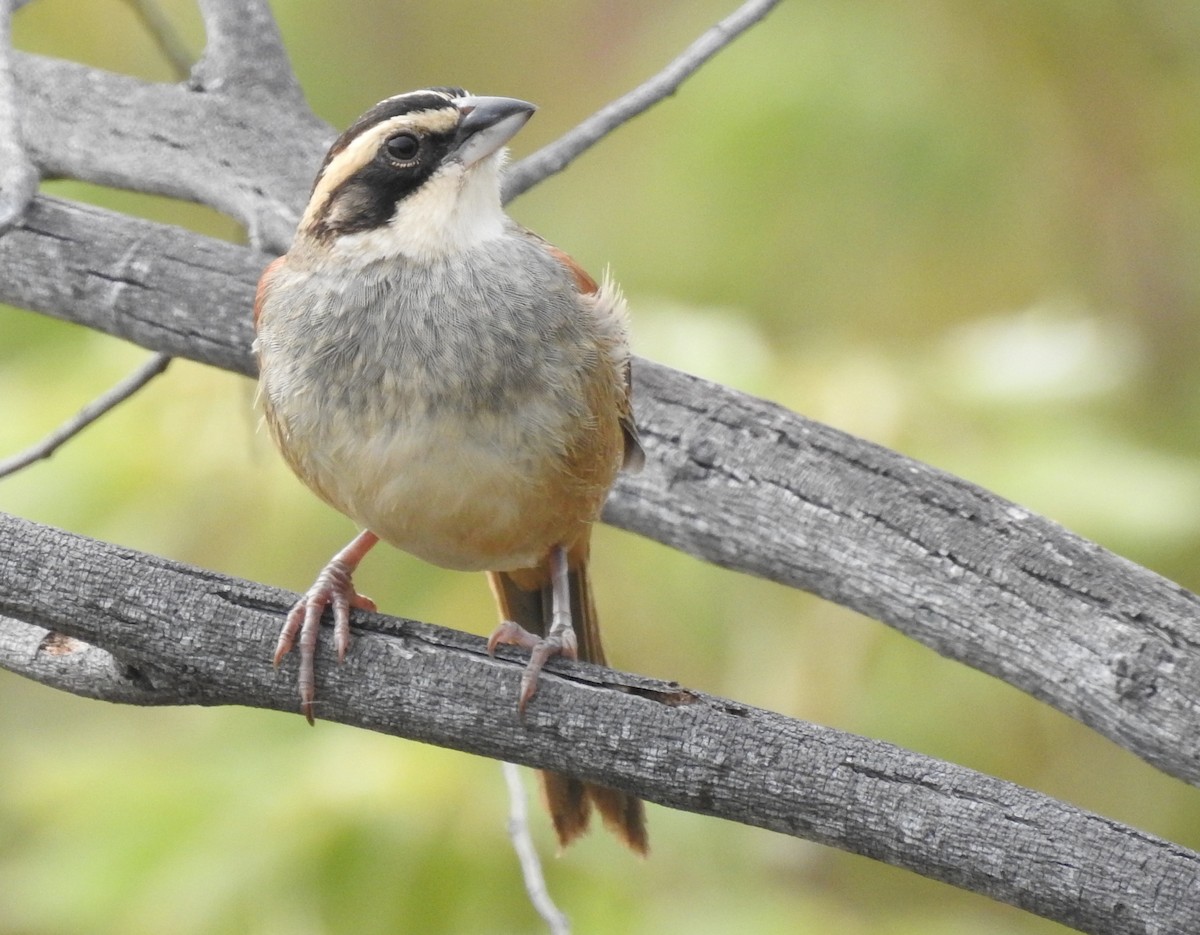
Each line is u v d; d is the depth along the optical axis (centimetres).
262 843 1012
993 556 814
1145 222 1358
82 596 686
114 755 1107
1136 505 1051
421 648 686
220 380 1158
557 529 806
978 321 1256
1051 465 1069
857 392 1109
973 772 644
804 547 852
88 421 932
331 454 771
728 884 1089
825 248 1321
